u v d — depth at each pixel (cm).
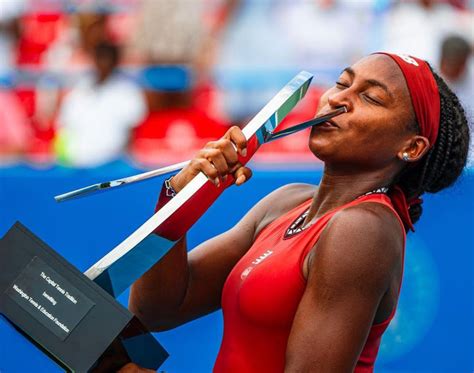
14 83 1636
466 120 669
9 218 1479
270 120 585
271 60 1653
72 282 539
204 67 1648
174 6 1656
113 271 561
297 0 1664
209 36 1659
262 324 609
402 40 1647
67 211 1464
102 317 530
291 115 1552
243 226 728
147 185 1469
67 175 1497
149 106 1633
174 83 1633
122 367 570
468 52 1619
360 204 602
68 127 1622
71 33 1670
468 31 1638
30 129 1622
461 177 750
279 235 656
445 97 648
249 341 620
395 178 642
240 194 1427
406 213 641
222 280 712
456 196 1388
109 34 1659
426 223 1404
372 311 566
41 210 1478
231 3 1667
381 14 1658
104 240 1460
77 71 1652
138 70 1648
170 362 1362
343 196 633
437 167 653
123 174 1528
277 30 1658
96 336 528
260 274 616
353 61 1644
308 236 610
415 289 1400
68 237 1460
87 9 1673
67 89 1641
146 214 1464
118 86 1636
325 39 1655
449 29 1634
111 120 1614
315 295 568
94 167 1551
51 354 535
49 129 1623
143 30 1659
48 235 1464
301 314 569
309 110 1571
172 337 1366
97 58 1645
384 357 1391
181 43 1648
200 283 705
